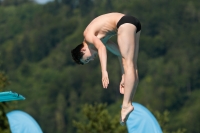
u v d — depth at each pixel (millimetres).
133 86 30453
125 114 30641
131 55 30500
